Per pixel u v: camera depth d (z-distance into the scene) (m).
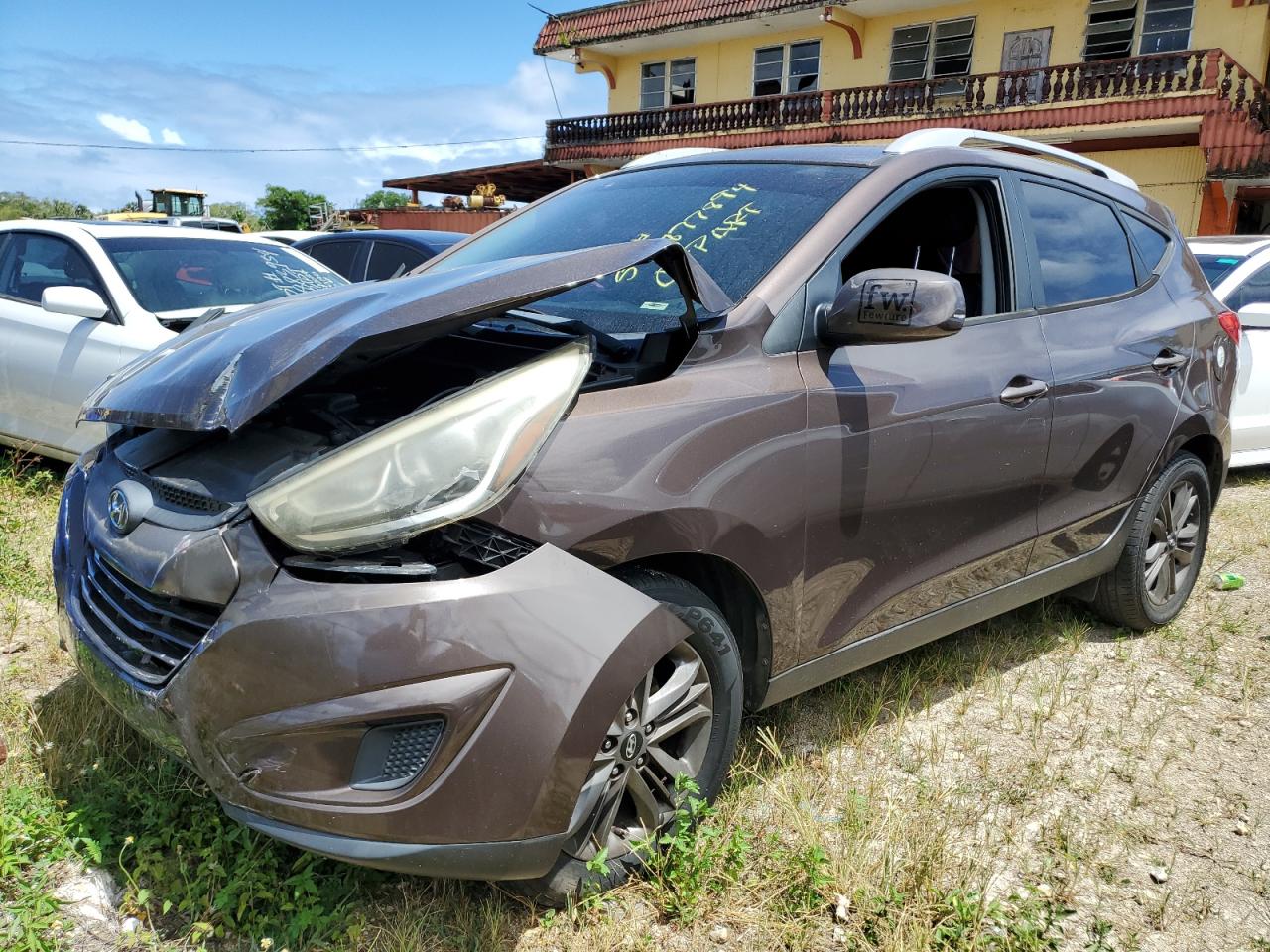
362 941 2.13
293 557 1.94
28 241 5.50
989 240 3.20
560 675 1.93
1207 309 4.09
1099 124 17.66
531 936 2.18
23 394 5.16
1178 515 4.04
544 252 3.08
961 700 3.36
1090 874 2.48
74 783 2.51
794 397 2.47
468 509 1.93
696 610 2.31
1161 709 3.36
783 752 2.93
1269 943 2.26
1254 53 17.39
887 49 21.12
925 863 2.37
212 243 5.71
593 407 2.20
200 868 2.20
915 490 2.79
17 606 3.63
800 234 2.72
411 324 1.98
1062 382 3.24
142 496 2.15
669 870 2.30
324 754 1.89
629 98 25.58
